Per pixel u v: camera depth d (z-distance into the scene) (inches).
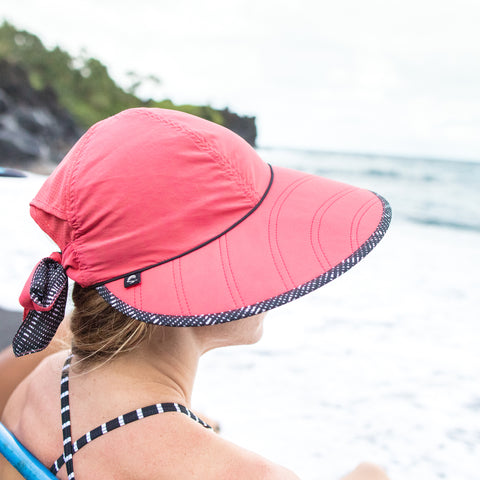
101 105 1951.3
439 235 358.6
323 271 28.8
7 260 162.9
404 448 86.4
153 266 28.2
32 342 30.0
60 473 28.8
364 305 170.2
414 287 196.2
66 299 30.5
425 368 118.3
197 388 107.2
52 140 1333.7
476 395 105.0
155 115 29.9
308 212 31.8
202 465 26.2
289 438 88.2
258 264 28.5
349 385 109.3
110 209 27.8
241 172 31.0
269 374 114.3
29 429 31.3
